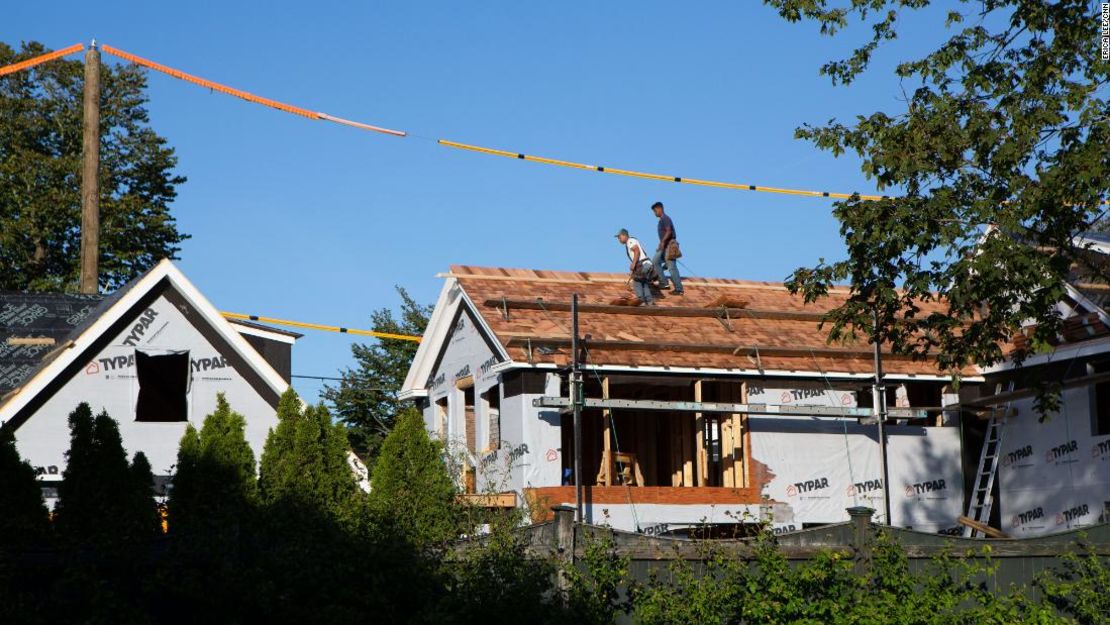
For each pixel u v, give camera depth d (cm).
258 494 1820
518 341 2570
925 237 1883
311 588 1256
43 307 2722
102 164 4259
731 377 2722
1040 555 1592
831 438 2838
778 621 1427
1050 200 1814
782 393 2802
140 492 1517
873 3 1977
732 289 3134
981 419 2959
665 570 1450
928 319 1964
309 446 1888
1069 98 1839
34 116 4200
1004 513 2862
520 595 1323
